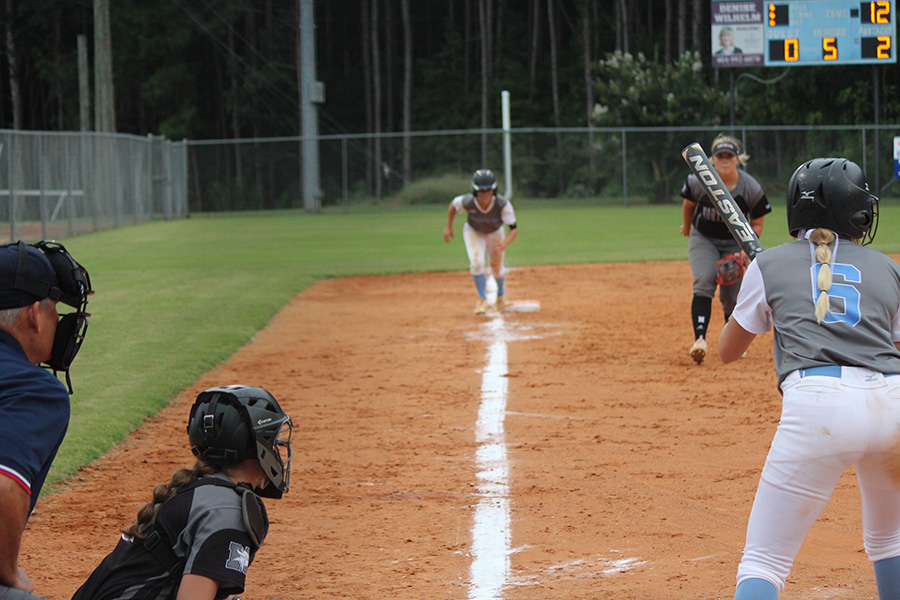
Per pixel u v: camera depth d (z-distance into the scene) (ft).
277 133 297.33
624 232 124.98
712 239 43.93
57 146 131.54
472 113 299.99
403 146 217.36
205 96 303.07
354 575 20.75
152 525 13.03
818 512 15.42
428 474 28.45
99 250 111.86
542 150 212.02
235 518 12.86
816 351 15.30
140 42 280.72
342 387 41.06
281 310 65.36
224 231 143.13
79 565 21.57
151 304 66.03
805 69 193.88
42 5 297.33
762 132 183.73
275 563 21.57
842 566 20.52
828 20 164.14
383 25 326.85
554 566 21.04
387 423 34.73
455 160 208.85
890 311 15.83
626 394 38.42
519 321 58.85
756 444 30.63
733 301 44.11
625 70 197.06
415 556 21.86
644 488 26.50
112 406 36.47
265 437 13.51
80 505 25.98
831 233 16.25
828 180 16.19
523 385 40.73
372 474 28.55
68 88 293.84
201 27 280.72
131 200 163.32
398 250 109.19
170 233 140.05
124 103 299.79
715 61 168.35
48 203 131.95
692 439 31.48
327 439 32.60
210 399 13.48
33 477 12.24
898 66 189.37
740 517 23.98
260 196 203.51
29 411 12.32
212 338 52.29
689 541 22.35
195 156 200.13
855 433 14.75
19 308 13.00
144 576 12.84
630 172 189.37
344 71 323.57
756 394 37.73
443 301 68.64
